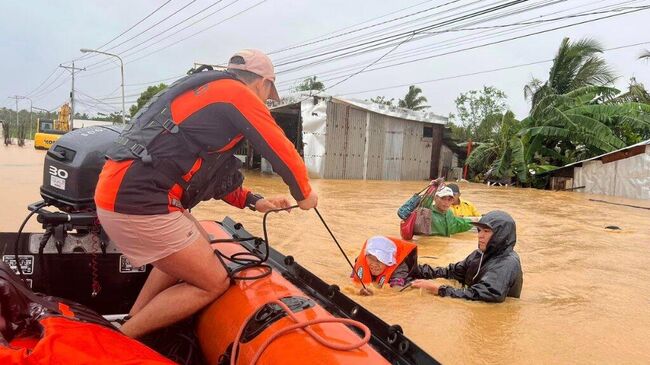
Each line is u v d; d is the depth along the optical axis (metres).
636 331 4.53
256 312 2.40
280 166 2.55
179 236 2.50
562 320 4.74
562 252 8.00
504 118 27.19
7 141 46.91
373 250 5.41
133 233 2.46
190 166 2.48
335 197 14.97
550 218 12.31
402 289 5.35
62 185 3.12
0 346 1.87
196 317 2.78
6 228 7.91
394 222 10.02
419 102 48.09
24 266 3.20
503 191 21.73
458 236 8.67
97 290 3.30
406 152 26.92
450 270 5.84
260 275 2.74
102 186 2.47
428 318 4.62
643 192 19.58
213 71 2.60
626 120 24.03
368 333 2.17
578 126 24.00
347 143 25.08
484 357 3.91
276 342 2.15
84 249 3.28
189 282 2.60
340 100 24.22
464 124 41.91
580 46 26.22
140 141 2.43
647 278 6.43
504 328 4.48
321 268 6.23
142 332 2.62
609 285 6.04
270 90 2.79
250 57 2.72
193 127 2.44
